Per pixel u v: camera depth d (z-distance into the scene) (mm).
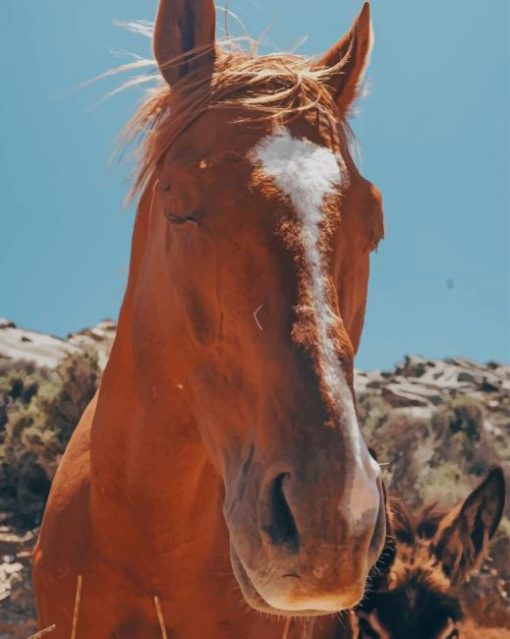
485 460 12273
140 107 3643
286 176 2943
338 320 2795
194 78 3393
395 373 19234
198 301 3082
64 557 3816
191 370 3270
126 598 3711
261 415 2826
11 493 9266
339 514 2559
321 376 2688
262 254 2885
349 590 2588
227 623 3699
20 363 12852
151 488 3543
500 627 6664
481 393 17625
